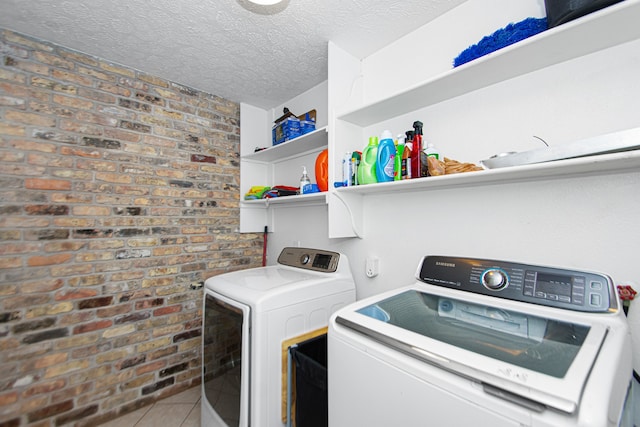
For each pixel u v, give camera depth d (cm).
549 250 111
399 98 141
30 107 164
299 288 139
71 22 153
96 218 183
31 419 158
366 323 85
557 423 49
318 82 221
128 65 196
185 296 220
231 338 136
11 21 152
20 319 158
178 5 140
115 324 188
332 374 91
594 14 83
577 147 85
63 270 171
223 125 249
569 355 63
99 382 180
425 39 154
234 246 253
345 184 158
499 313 90
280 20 150
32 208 163
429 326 83
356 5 140
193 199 228
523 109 118
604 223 100
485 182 127
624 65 96
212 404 151
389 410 73
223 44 172
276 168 269
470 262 108
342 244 198
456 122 139
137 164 201
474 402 58
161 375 205
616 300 78
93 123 184
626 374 66
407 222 159
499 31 107
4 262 155
